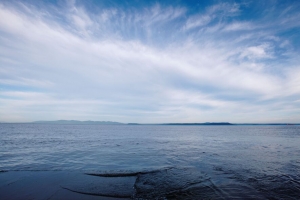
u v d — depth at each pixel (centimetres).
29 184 791
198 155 1563
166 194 688
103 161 1291
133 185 785
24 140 2788
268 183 808
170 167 1116
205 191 716
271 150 1883
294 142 2762
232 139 3416
